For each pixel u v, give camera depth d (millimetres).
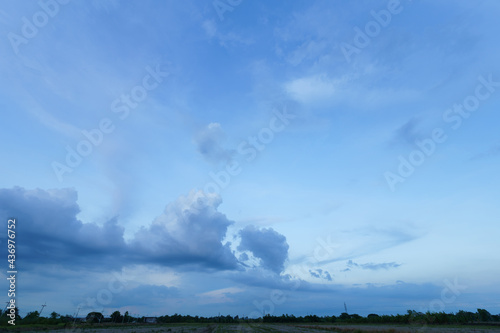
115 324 120250
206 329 85500
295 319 176625
